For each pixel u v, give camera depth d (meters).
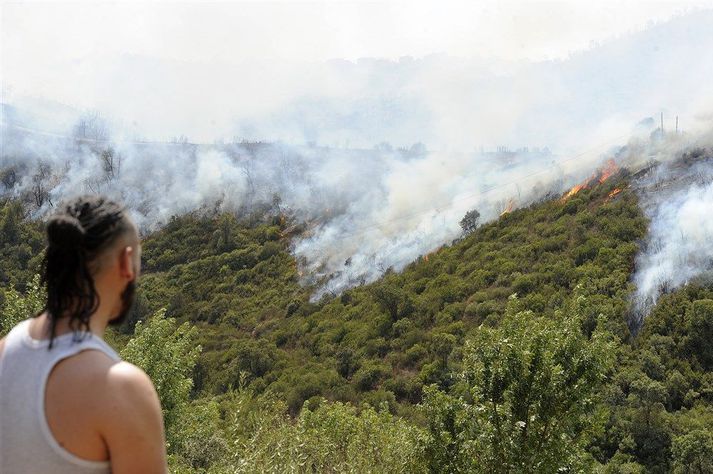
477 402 12.91
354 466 12.49
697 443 37.00
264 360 71.00
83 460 1.93
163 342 18.59
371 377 62.25
